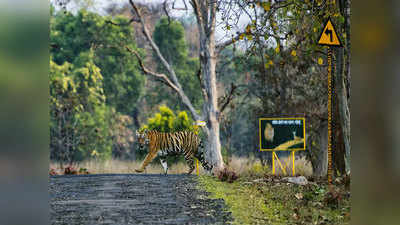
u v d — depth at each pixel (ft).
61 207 28.91
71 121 69.46
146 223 24.75
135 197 32.55
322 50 40.98
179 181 41.75
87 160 66.64
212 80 57.11
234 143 59.06
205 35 56.85
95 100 73.51
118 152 75.87
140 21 62.80
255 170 48.73
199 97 77.92
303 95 50.06
